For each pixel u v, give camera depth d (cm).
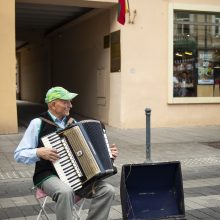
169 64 1468
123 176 449
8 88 1323
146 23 1439
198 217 568
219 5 1527
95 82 1698
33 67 2950
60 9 1736
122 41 1418
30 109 2272
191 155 1009
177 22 1489
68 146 396
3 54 1315
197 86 1528
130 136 1282
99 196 423
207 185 741
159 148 1095
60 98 427
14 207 612
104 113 1602
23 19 2020
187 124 1510
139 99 1445
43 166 424
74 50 1989
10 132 1332
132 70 1433
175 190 474
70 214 395
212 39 1543
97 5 1471
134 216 456
